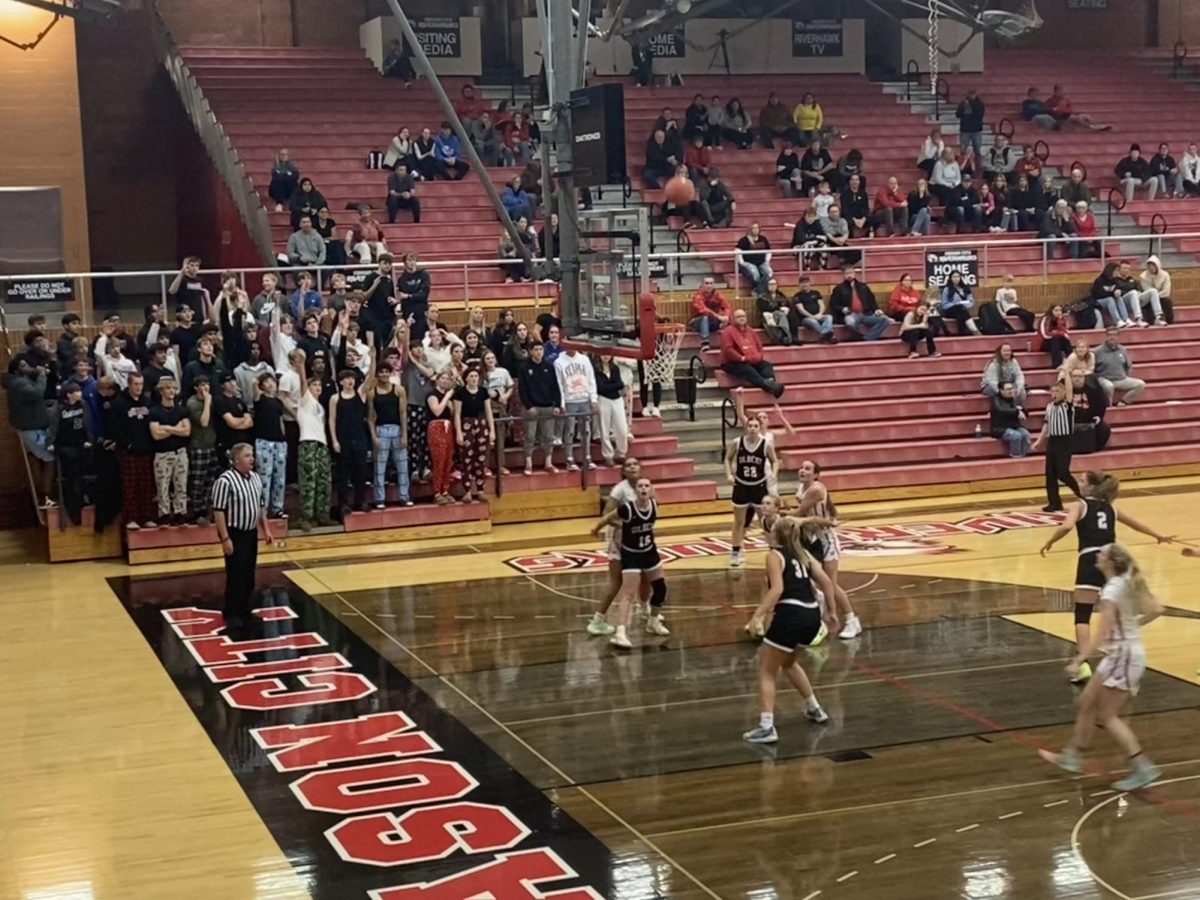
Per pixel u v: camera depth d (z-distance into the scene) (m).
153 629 15.34
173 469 18.89
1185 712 11.66
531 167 27.52
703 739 11.30
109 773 10.80
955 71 35.81
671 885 8.49
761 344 24.95
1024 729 11.35
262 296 21.17
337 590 17.06
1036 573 17.08
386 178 28.62
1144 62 38.31
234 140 28.94
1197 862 8.68
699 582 17.09
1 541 20.61
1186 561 17.41
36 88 27.14
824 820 9.51
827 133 31.61
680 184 16.41
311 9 33.22
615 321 15.52
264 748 11.33
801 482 14.33
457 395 20.52
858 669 13.23
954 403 24.23
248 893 8.52
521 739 11.41
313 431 19.67
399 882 8.62
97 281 31.34
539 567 18.14
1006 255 28.86
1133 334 26.52
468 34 33.00
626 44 33.88
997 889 8.33
